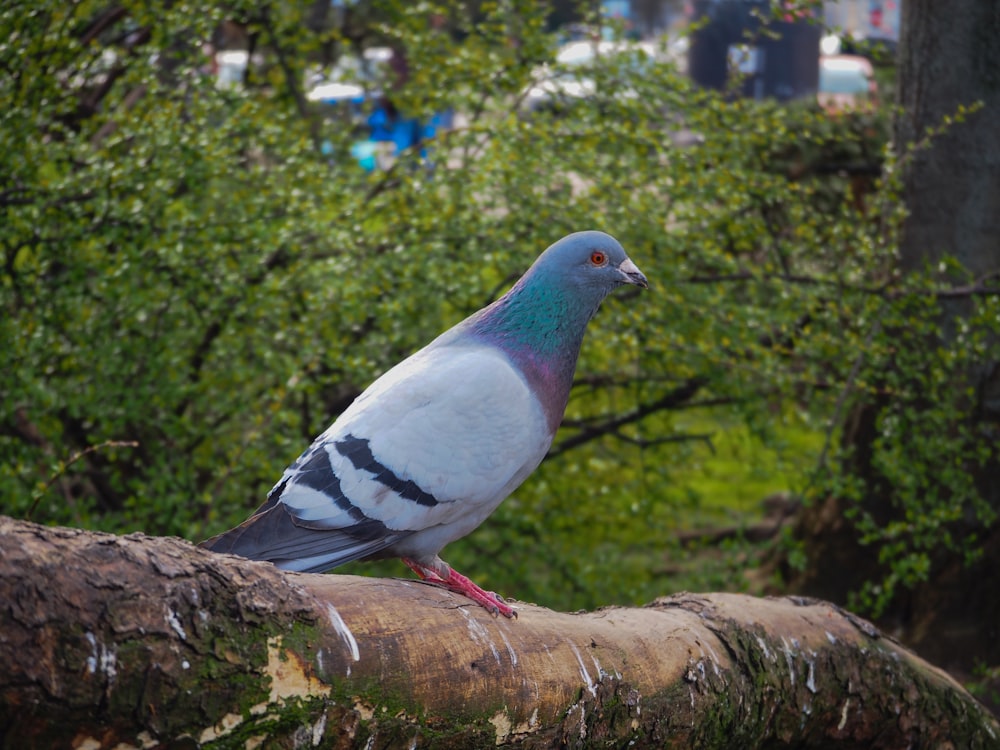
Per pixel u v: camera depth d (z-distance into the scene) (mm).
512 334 3436
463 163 6117
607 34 6738
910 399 6387
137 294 5281
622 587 7129
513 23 6629
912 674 4043
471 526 3322
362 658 2420
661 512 8062
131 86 6625
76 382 5574
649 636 3229
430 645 2572
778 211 7406
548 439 3438
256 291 5465
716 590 6652
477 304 6289
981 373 6453
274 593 2338
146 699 2090
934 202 6613
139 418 5582
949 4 6496
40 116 5449
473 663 2641
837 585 7438
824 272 7004
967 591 6688
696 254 6258
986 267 6555
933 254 6641
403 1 7117
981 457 6090
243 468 5535
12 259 5461
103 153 5480
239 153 6246
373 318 6125
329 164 6559
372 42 9836
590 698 2910
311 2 7281
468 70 6445
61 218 5422
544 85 6684
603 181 5879
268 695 2256
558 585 7262
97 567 2107
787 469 6875
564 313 3455
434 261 5648
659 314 5934
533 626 2922
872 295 6109
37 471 5570
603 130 6141
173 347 5742
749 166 7316
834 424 5902
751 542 8453
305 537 3049
